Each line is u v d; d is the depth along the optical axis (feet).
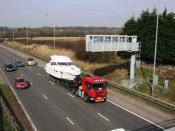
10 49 368.27
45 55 257.34
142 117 85.81
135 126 78.33
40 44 333.01
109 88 124.16
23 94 115.65
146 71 163.12
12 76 158.30
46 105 99.55
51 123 80.89
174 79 143.64
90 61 197.06
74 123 81.05
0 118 80.43
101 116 87.20
